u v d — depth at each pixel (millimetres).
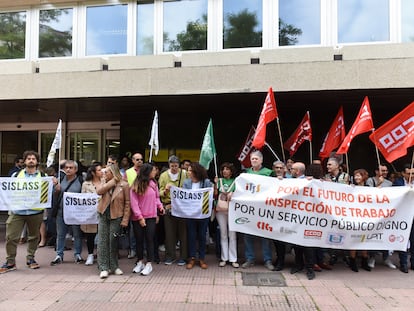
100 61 9398
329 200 6512
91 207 7066
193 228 6863
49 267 6883
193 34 9789
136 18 10078
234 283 5996
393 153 6852
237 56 8930
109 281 6070
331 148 8656
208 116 10469
